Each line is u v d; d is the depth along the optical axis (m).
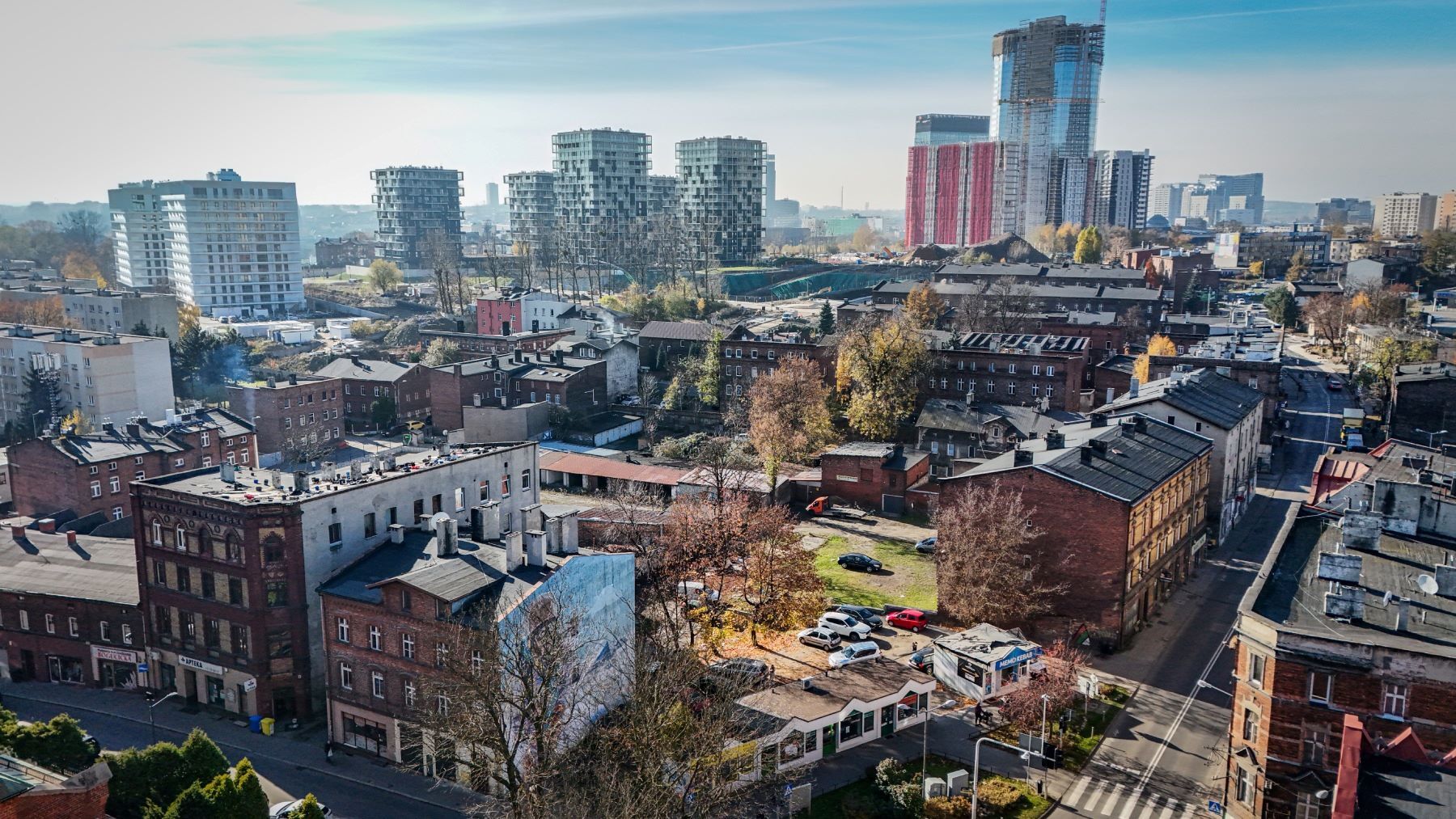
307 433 158.12
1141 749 67.56
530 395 166.50
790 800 61.16
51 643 83.06
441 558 71.56
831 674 73.88
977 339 170.25
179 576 76.69
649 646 71.12
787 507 122.00
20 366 165.62
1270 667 53.78
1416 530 67.56
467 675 56.06
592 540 103.12
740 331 177.62
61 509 117.56
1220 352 162.75
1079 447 88.31
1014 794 61.28
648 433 155.75
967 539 84.38
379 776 67.38
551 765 57.09
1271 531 113.56
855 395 145.25
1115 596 80.69
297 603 73.06
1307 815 53.03
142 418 135.75
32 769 44.00
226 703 75.94
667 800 53.91
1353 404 172.00
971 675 72.44
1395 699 50.94
